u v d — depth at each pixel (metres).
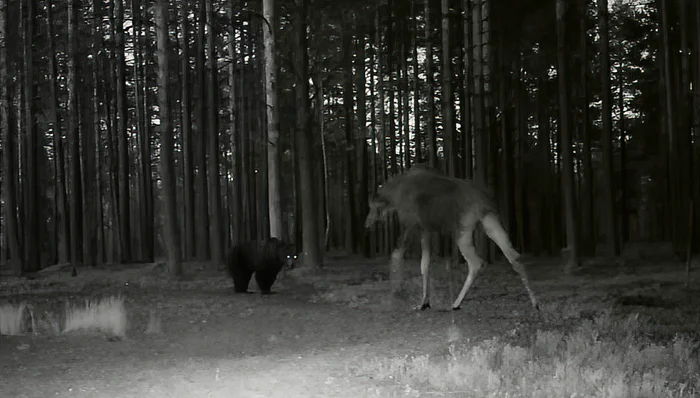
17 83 31.98
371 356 8.89
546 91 34.44
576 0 32.34
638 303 13.75
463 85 29.75
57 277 26.52
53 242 39.78
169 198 22.72
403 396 6.61
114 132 41.38
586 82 26.70
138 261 36.28
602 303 13.70
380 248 40.81
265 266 17.41
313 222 23.92
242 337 10.84
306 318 12.80
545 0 32.81
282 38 31.67
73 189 30.75
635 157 36.75
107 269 29.30
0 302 16.20
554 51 33.47
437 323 11.62
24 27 32.06
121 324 11.53
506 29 32.81
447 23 26.17
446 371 7.45
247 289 18.77
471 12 27.38
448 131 25.84
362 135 38.47
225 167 44.06
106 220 48.97
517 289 16.81
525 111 35.72
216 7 33.81
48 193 45.22
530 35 33.22
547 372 7.36
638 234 44.84
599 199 39.78
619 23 35.75
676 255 23.66
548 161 34.00
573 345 8.61
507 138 31.38
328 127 40.22
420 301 14.65
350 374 7.70
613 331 10.09
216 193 30.59
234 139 35.28
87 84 36.25
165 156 22.77
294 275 22.38
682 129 25.73
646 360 7.86
